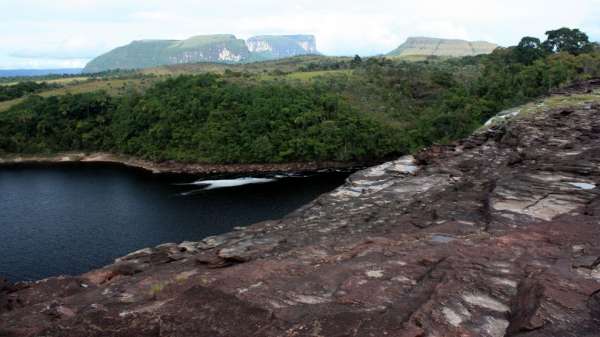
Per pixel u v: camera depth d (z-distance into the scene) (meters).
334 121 91.62
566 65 90.88
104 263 40.44
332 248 17.92
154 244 44.69
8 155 101.44
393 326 9.70
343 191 31.00
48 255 42.31
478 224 19.08
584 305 9.74
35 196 64.94
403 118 101.62
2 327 13.86
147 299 14.04
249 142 88.31
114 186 72.00
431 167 34.25
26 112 106.56
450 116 90.62
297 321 10.56
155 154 91.50
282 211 55.22
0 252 43.19
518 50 115.06
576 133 32.41
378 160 91.75
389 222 22.25
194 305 11.80
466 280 11.92
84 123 104.50
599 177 22.45
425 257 14.30
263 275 14.33
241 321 10.77
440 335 9.40
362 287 12.31
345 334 9.52
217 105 95.81
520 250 14.01
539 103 48.16
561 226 15.96
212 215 53.94
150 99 100.25
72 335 11.07
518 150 32.06
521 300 10.55
